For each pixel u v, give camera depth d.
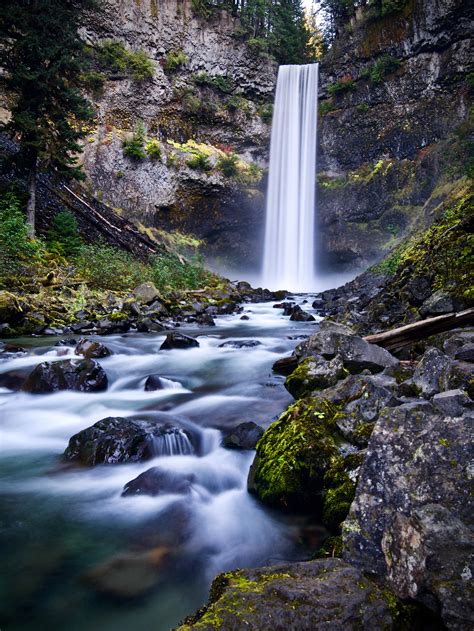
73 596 2.63
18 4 16.59
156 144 33.69
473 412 2.71
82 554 3.03
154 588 2.71
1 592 2.66
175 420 5.42
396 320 8.26
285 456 3.58
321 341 6.22
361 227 35.59
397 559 2.00
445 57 32.59
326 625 1.70
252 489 3.79
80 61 17.28
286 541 3.17
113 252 20.09
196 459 4.49
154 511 3.56
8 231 15.05
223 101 39.75
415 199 32.47
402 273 10.38
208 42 38.53
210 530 3.32
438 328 6.26
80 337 11.28
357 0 37.00
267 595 1.85
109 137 31.89
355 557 2.21
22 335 11.11
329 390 4.61
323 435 3.65
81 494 3.85
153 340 10.99
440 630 1.81
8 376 7.13
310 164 39.06
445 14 31.67
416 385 4.03
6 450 4.83
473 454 2.22
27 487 3.98
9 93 24.98
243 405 5.95
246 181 37.75
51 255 16.81
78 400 6.41
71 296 14.05
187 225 36.12
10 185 19.22
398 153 35.22
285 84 40.94
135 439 4.47
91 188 29.19
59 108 17.36
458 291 6.97
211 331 12.96
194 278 22.61
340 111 37.94
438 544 1.80
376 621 1.74
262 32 42.78
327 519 3.16
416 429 2.44
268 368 7.82
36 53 16.44
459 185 24.78
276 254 39.22
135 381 7.33
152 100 35.69
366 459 2.45
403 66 34.62
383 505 2.28
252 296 23.22
